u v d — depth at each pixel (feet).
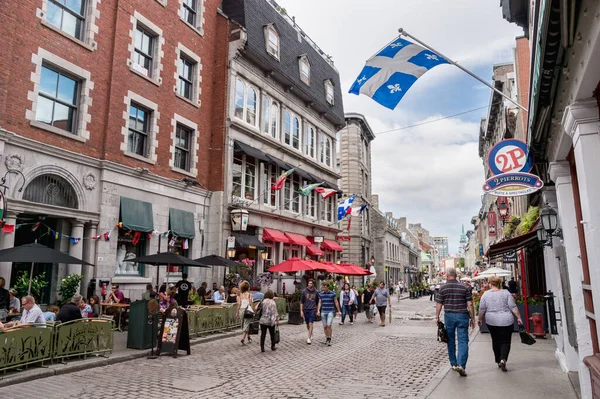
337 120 106.52
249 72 75.61
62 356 29.35
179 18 63.93
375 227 171.83
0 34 39.55
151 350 35.27
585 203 15.90
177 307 35.81
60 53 45.83
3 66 39.73
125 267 53.88
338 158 142.51
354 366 31.48
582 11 12.53
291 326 58.95
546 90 17.89
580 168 16.11
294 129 91.09
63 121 46.85
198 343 41.96
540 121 21.33
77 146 47.39
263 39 77.87
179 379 27.04
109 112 51.08
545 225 28.68
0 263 39.45
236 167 73.00
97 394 23.27
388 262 184.55
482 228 197.67
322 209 101.91
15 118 40.91
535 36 16.38
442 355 35.78
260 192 77.15
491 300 28.81
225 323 48.44
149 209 56.03
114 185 51.44
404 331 53.26
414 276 281.95
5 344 25.50
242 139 73.10
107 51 51.85
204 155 68.18
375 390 24.18
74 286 43.93
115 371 29.19
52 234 45.80
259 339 45.37
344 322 64.28
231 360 33.71
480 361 31.22
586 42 13.12
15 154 40.55
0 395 22.58
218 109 70.08
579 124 15.83
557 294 31.48
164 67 60.39
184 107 64.18
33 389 23.94
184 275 52.39
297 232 89.20
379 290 60.75
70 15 48.34
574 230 22.63
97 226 48.98
